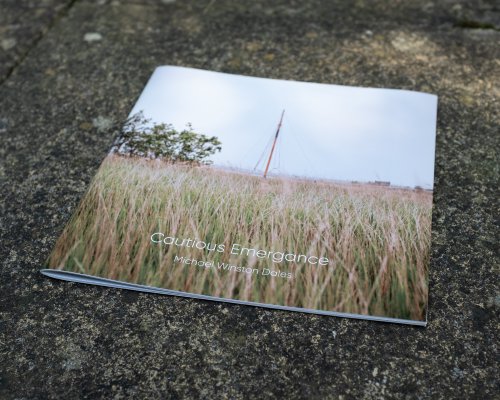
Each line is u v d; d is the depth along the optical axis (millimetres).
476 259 676
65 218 746
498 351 599
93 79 949
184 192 738
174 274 663
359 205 714
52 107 906
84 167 810
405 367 591
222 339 619
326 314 631
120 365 605
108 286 668
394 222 697
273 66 945
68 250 690
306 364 597
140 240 693
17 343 628
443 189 750
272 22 1040
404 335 614
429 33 998
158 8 1090
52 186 787
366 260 663
